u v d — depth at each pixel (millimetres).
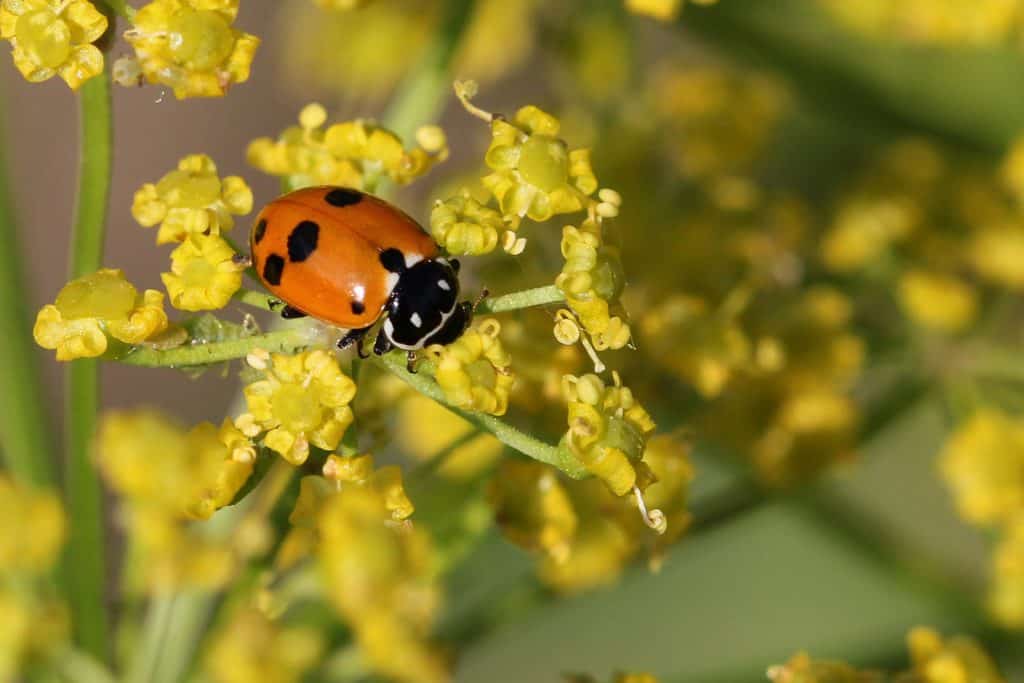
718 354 100
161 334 89
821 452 105
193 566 90
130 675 94
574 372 93
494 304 89
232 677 89
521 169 90
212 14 91
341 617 94
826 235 111
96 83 91
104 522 94
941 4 110
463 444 94
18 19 90
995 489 105
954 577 108
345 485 90
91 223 92
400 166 93
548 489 93
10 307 100
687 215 109
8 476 98
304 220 91
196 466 89
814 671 94
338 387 89
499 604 99
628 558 99
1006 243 110
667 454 95
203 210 90
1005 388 107
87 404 93
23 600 90
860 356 107
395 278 91
